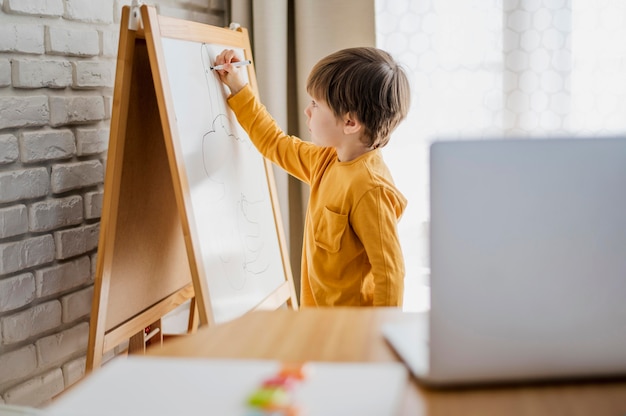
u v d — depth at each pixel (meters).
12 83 1.45
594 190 0.74
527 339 0.75
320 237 1.65
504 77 2.17
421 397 0.75
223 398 0.68
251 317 0.99
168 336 1.79
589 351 0.76
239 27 1.89
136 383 0.72
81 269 1.67
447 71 2.19
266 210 1.85
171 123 1.41
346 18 2.14
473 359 0.75
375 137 1.65
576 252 0.74
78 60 1.62
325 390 0.69
